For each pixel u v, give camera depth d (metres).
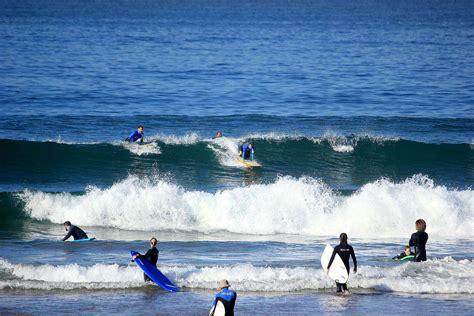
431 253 76.69
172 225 89.25
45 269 64.81
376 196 91.62
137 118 155.62
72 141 131.88
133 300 58.16
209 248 77.50
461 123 157.38
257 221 89.06
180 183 112.69
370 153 132.38
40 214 91.44
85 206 90.56
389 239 85.12
